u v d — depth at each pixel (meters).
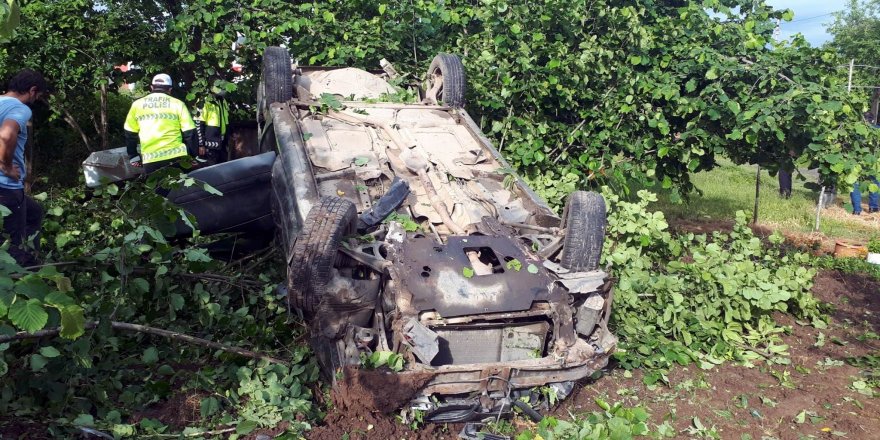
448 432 4.05
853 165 6.97
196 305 5.11
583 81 8.07
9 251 4.58
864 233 10.65
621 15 8.09
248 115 9.32
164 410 3.97
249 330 4.70
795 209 12.30
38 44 8.21
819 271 8.30
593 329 4.46
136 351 4.63
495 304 4.10
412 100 7.15
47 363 3.73
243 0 8.45
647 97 8.06
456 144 6.14
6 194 4.62
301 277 3.95
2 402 3.57
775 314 6.67
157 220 4.68
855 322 6.64
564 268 4.55
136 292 4.48
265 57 6.57
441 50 8.66
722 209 11.91
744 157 8.21
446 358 4.10
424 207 5.16
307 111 6.24
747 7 8.47
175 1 8.78
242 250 6.33
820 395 4.89
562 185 7.57
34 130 9.46
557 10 7.99
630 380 4.97
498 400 4.04
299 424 3.80
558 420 4.10
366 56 8.45
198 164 7.53
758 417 4.49
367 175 5.32
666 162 8.37
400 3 8.68
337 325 4.04
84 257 4.52
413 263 4.21
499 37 8.00
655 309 5.95
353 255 4.16
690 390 4.86
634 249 6.53
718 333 5.79
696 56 7.77
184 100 8.73
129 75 8.60
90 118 10.23
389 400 3.81
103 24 8.38
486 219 4.94
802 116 7.25
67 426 3.56
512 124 8.02
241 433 3.70
